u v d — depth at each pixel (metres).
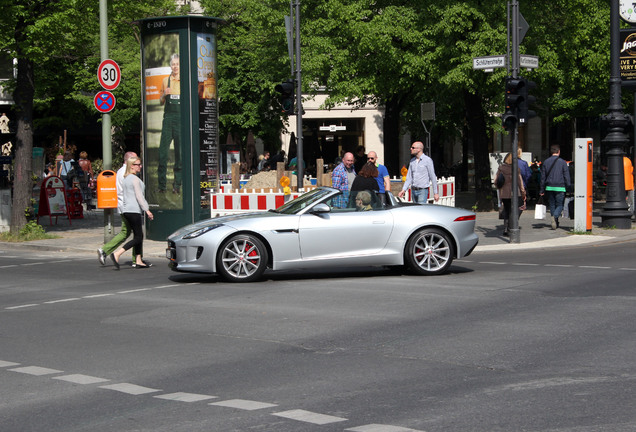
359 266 14.23
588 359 7.77
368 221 13.88
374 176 16.94
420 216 14.04
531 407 6.21
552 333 8.98
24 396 6.88
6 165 36.28
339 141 51.44
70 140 46.75
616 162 21.22
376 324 9.77
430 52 27.09
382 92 29.27
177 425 5.92
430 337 8.95
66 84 40.62
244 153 45.44
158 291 12.97
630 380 6.98
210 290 12.91
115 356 8.38
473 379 7.12
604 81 31.11
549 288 12.17
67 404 6.60
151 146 20.78
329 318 10.23
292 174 24.66
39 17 21.70
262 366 7.81
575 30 28.86
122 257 18.33
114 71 19.89
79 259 18.12
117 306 11.56
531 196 33.09
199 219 20.70
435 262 14.11
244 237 13.64
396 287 12.72
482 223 23.89
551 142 47.00
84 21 22.69
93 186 35.84
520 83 18.52
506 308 10.59
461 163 47.03
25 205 22.45
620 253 16.70
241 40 39.09
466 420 5.90
